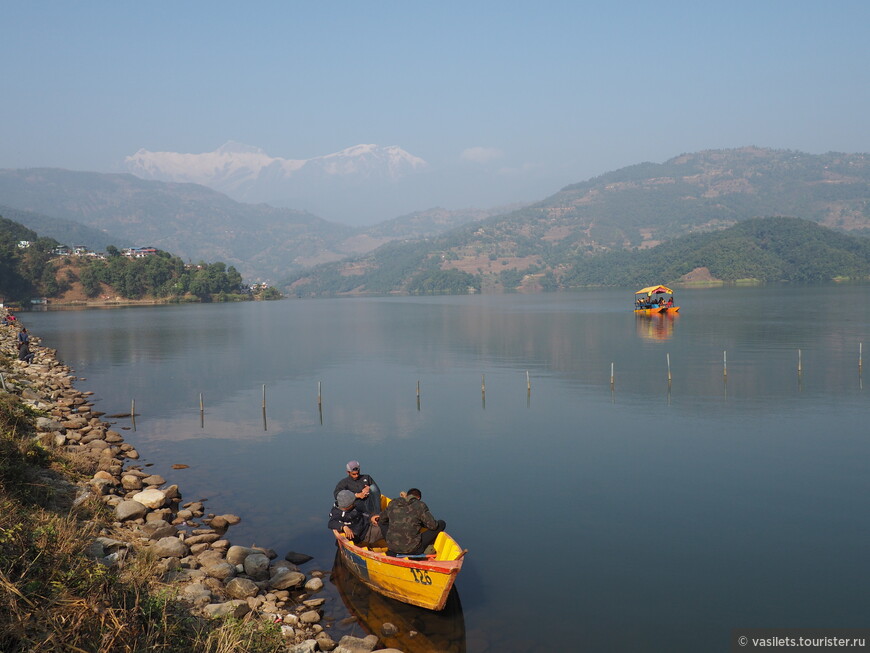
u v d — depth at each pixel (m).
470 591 13.33
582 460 23.14
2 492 13.69
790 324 91.81
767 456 23.17
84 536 13.35
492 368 51.19
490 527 16.77
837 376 42.34
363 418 31.64
